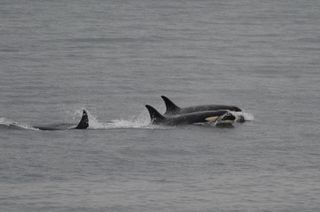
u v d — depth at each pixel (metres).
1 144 102.31
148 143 104.38
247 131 113.19
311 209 76.88
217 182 85.94
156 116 118.25
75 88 152.62
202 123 117.56
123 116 126.12
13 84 154.62
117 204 78.00
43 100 138.75
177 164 93.62
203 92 152.00
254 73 177.50
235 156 97.69
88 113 128.25
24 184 84.25
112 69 181.12
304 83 162.12
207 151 100.31
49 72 173.38
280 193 82.00
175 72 178.25
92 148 100.81
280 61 198.12
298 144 104.38
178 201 79.12
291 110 130.75
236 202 79.00
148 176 88.25
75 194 80.94
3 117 123.00
